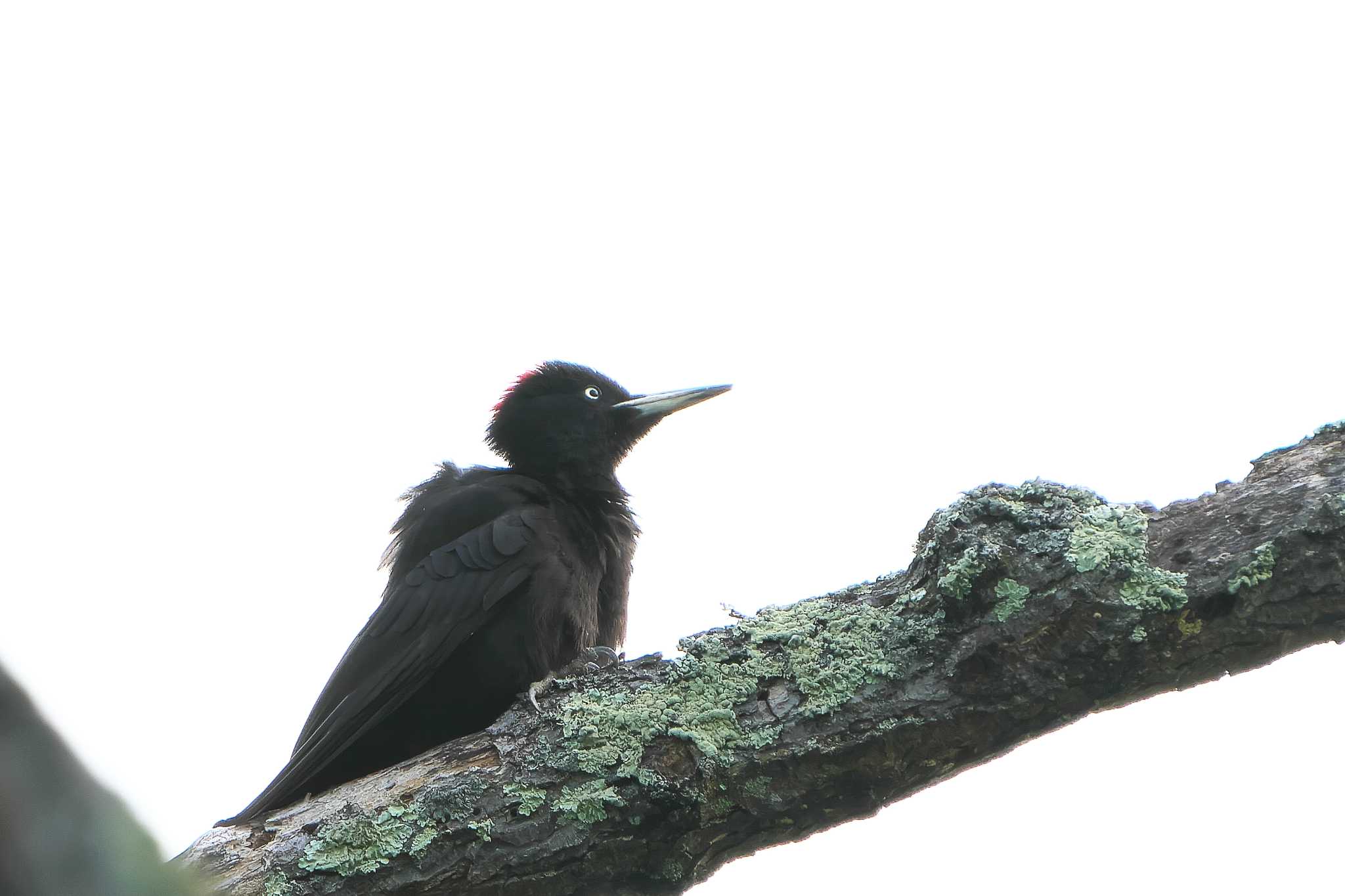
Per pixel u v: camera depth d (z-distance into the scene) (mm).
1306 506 8422
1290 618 8375
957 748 8883
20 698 3281
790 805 9008
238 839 9141
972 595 8797
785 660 9219
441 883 8961
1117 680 8625
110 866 3289
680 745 9047
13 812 3188
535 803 9055
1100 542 8656
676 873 9109
